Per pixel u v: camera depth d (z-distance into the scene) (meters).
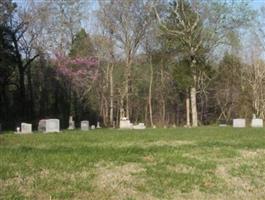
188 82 55.16
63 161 13.51
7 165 12.75
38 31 55.16
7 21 51.47
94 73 61.34
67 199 10.36
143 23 58.22
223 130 32.56
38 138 23.27
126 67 60.38
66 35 58.56
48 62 59.97
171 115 73.56
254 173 13.45
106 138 22.91
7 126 49.59
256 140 21.30
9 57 51.66
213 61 63.03
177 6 53.75
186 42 53.81
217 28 52.50
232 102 72.75
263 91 71.44
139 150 16.44
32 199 10.16
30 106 58.50
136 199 10.74
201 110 73.44
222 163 14.45
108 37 59.97
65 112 62.91
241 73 72.12
